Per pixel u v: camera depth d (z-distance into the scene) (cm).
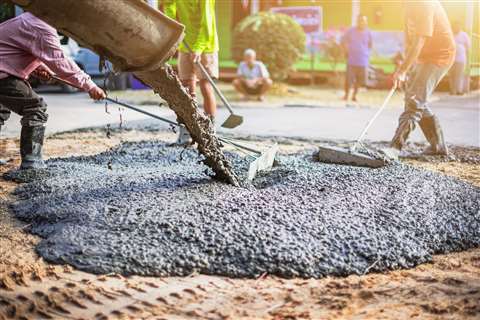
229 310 383
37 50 624
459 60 1862
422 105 852
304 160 756
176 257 444
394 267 452
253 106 1541
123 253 446
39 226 514
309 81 2142
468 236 512
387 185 612
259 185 627
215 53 867
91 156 776
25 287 409
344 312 376
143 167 709
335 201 554
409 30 820
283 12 2067
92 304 390
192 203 532
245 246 455
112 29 490
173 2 848
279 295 404
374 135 1092
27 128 672
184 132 862
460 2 1916
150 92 1789
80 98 1652
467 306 379
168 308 386
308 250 454
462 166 820
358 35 1678
